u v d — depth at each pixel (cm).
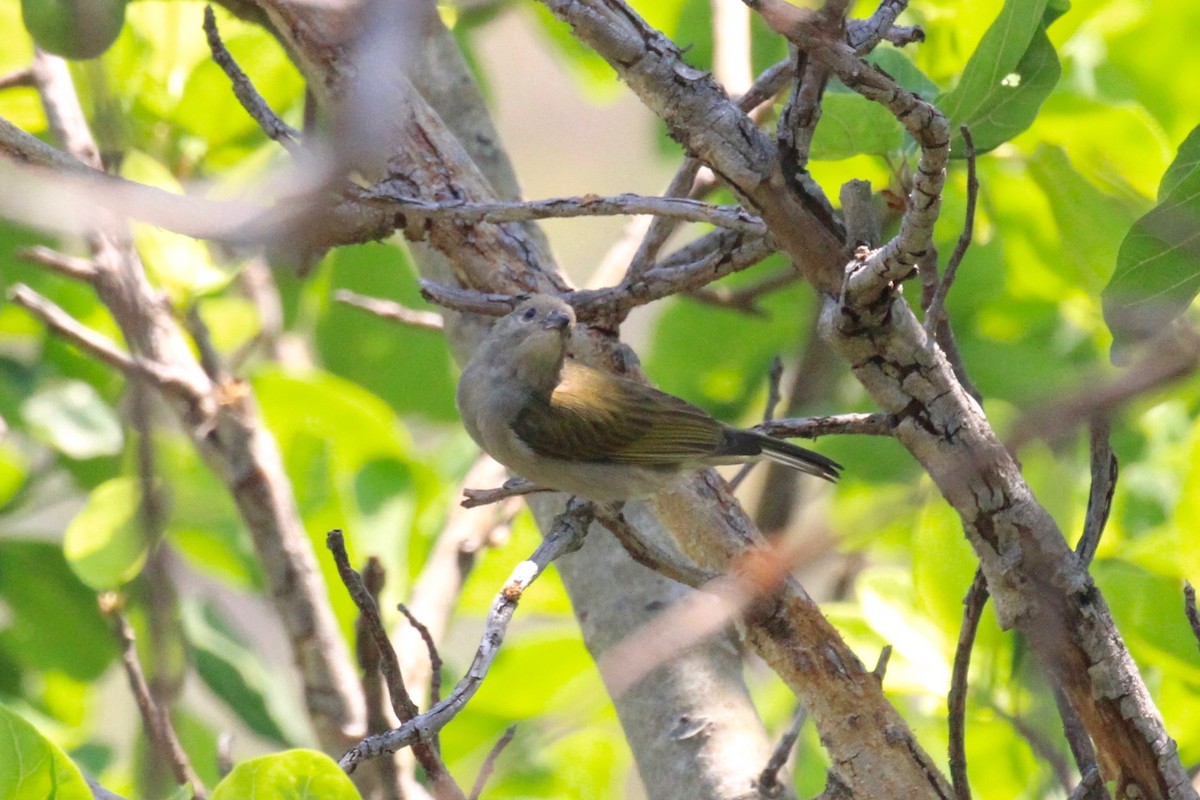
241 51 1288
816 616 819
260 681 1291
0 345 1431
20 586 1312
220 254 1170
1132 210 1153
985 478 714
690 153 729
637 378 1075
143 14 1280
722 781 945
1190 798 741
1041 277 1394
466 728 1250
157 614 590
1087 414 391
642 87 721
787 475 1364
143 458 585
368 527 1251
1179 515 991
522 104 1572
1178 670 981
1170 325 688
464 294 941
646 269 929
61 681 1320
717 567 897
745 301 1259
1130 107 1141
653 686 985
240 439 1084
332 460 1275
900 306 689
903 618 1015
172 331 1100
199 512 1280
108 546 1066
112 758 1255
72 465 1357
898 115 589
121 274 918
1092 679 734
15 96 1243
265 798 691
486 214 816
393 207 824
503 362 1082
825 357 1345
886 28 743
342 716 1048
